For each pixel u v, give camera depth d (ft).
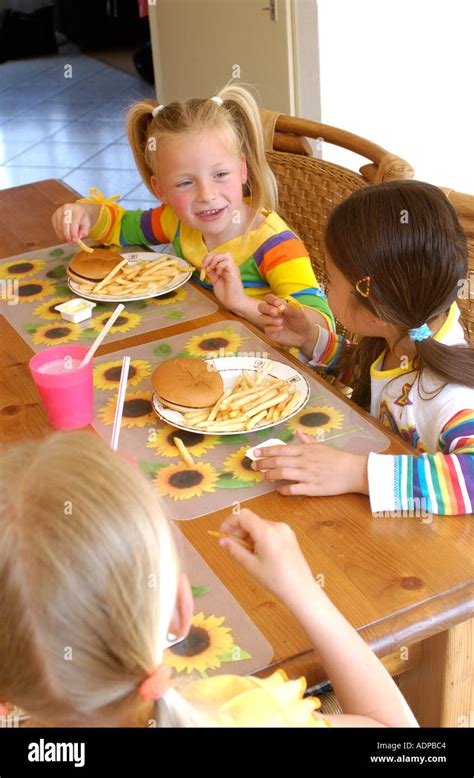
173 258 5.41
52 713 1.99
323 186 5.97
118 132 15.75
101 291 5.01
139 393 4.10
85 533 1.85
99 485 1.91
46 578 1.83
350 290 3.89
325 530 3.20
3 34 20.33
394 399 3.94
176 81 12.44
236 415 3.82
